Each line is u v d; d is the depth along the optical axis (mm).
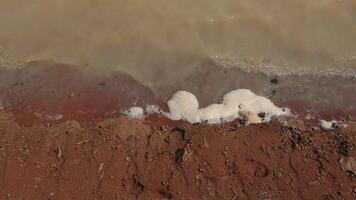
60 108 7457
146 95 7676
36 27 8312
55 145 6887
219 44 8266
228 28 8430
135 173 6703
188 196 6512
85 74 7844
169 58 8109
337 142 7051
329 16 8602
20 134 7016
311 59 8172
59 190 6492
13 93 7570
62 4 8523
